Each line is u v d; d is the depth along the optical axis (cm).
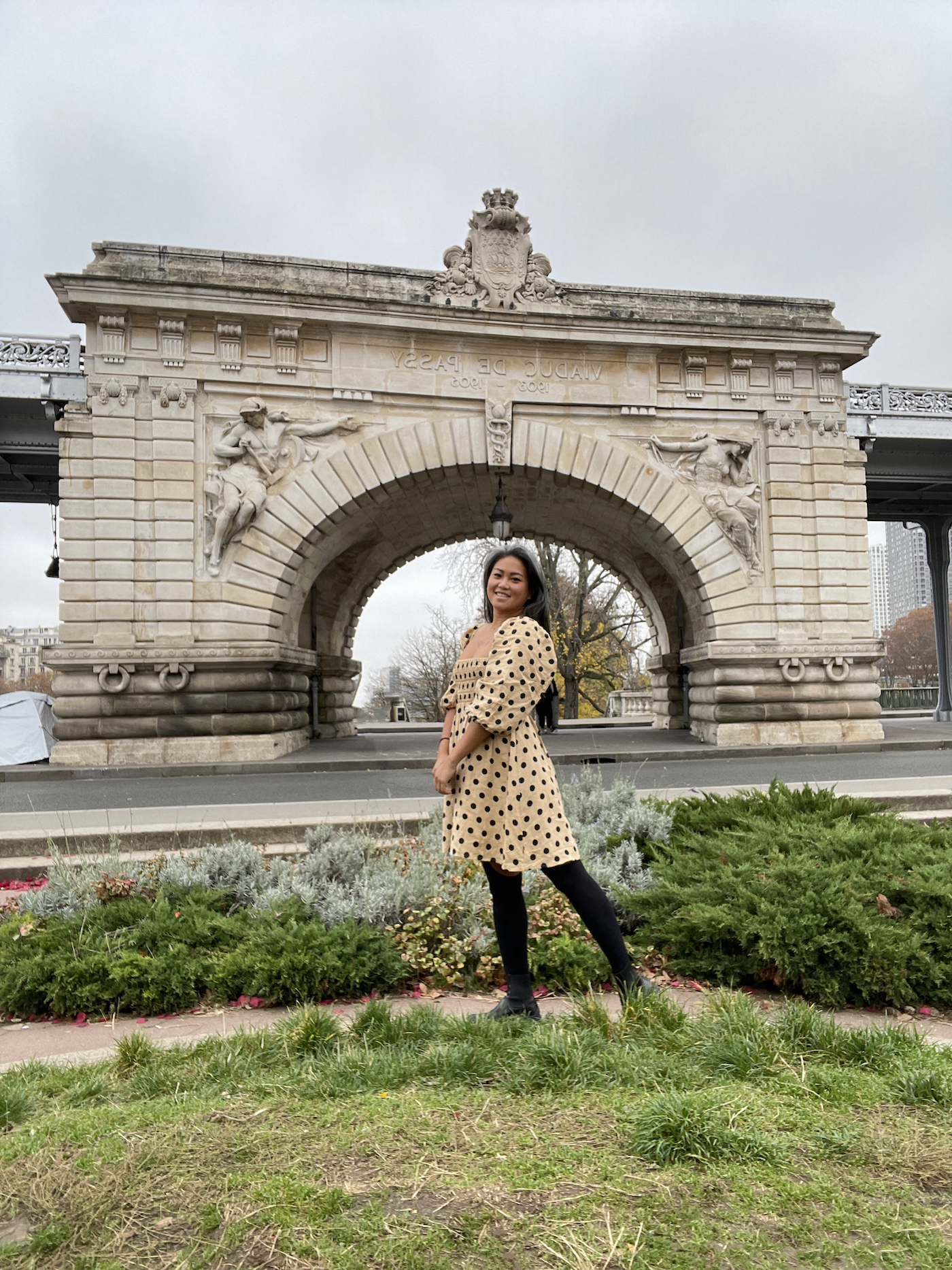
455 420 1923
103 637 1741
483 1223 203
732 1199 212
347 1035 356
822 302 2080
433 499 2309
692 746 1947
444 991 476
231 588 1791
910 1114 263
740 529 2003
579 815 718
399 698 4966
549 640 361
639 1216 205
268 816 859
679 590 2277
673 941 496
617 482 1984
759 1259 189
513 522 2669
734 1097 272
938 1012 441
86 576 1750
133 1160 235
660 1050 322
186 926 507
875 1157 233
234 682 1753
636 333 1962
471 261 1938
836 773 1298
